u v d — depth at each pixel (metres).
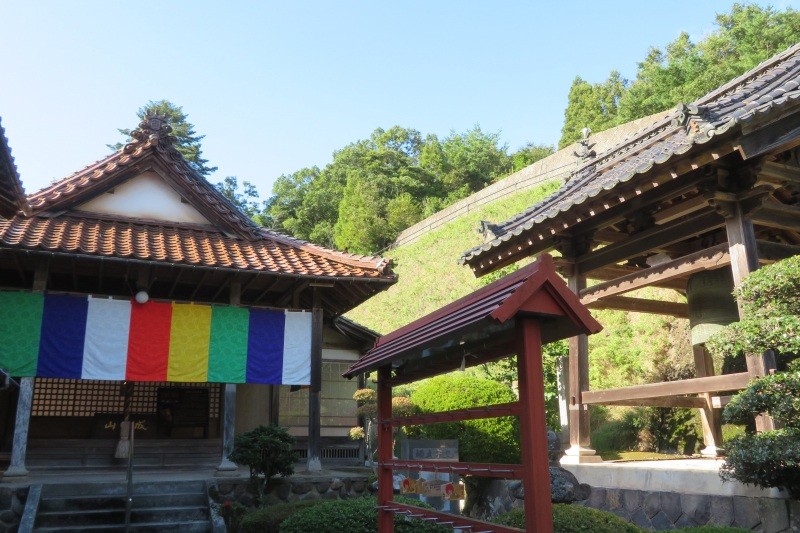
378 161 55.59
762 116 6.03
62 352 9.62
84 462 11.83
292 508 8.16
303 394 14.14
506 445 10.80
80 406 13.13
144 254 9.81
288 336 11.05
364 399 13.08
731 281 7.98
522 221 10.27
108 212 11.36
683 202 8.41
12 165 7.22
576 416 9.09
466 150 57.19
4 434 12.21
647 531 5.91
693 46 38.19
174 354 10.24
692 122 6.66
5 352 9.29
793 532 5.84
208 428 13.76
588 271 9.59
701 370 9.75
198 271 11.12
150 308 10.27
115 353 9.91
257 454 9.20
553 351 12.62
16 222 10.12
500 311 3.54
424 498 9.30
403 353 4.71
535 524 3.41
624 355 14.07
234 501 9.47
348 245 45.00
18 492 8.60
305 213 53.44
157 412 13.69
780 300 5.59
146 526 8.52
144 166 11.62
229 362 10.55
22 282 11.24
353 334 14.30
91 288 12.06
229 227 11.76
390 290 29.69
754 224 7.88
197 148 39.41
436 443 9.98
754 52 32.16
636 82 39.59
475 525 4.09
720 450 9.45
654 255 10.01
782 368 7.19
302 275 10.74
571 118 49.19
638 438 11.95
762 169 6.86
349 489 10.35
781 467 5.34
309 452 10.91
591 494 8.36
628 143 11.07
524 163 53.44
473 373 15.01
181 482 9.53
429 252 32.03
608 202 7.86
